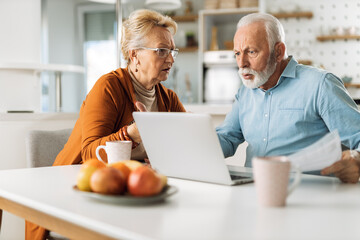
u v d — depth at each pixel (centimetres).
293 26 614
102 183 94
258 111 184
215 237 71
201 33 596
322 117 169
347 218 84
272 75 178
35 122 243
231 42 602
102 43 702
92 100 180
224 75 593
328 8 607
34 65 306
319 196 104
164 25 198
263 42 170
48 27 691
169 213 86
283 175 91
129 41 196
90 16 703
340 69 608
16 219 227
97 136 168
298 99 173
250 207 92
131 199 90
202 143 115
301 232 74
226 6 588
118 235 75
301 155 112
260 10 579
